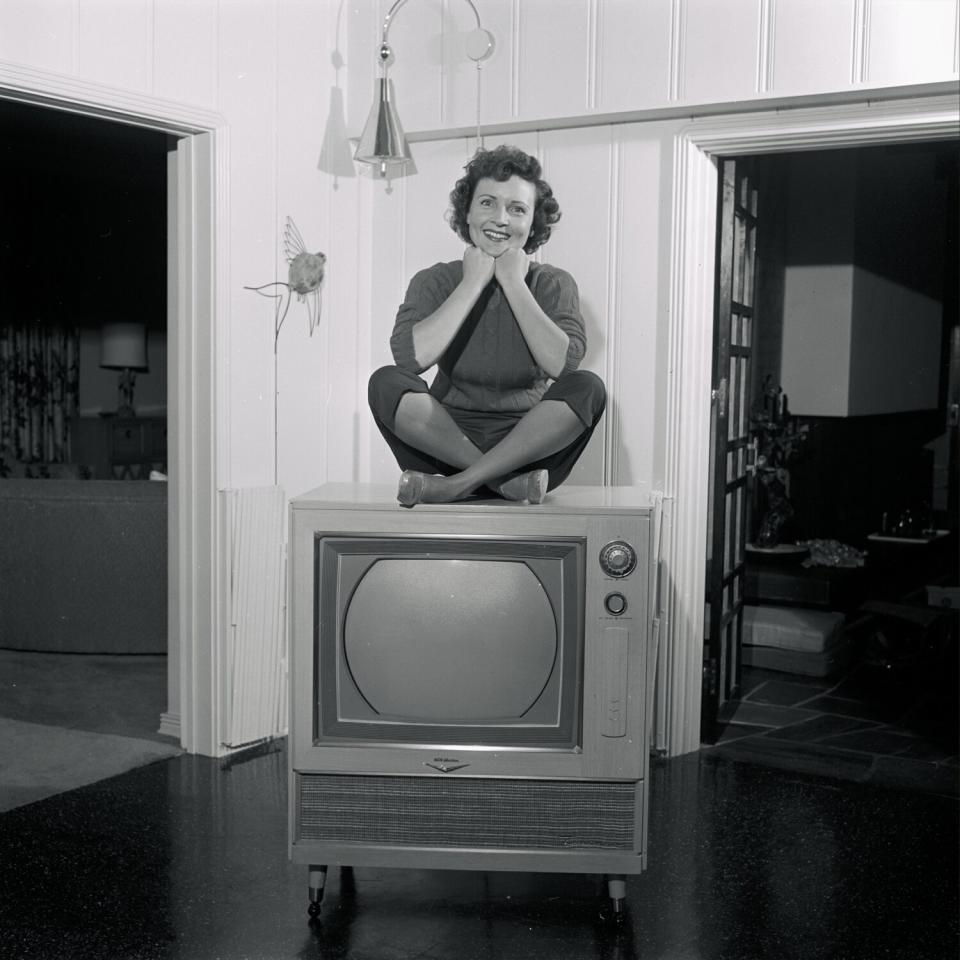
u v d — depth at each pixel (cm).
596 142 383
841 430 645
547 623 253
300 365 392
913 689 481
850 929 259
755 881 284
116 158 669
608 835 258
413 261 414
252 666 377
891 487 694
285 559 386
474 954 245
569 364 267
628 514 249
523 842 259
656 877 286
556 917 263
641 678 252
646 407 381
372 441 423
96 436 787
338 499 258
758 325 580
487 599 252
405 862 260
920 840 313
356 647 255
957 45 324
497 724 256
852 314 585
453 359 278
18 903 266
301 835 261
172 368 375
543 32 379
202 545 371
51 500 482
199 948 245
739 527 436
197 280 362
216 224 357
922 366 697
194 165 359
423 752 257
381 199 418
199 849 297
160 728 394
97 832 308
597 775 255
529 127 389
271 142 375
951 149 583
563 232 390
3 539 489
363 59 405
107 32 321
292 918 260
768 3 346
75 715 411
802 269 596
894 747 401
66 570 485
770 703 456
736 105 355
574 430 260
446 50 395
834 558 575
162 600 489
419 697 256
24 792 337
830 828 321
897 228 641
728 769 373
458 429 266
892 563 599
